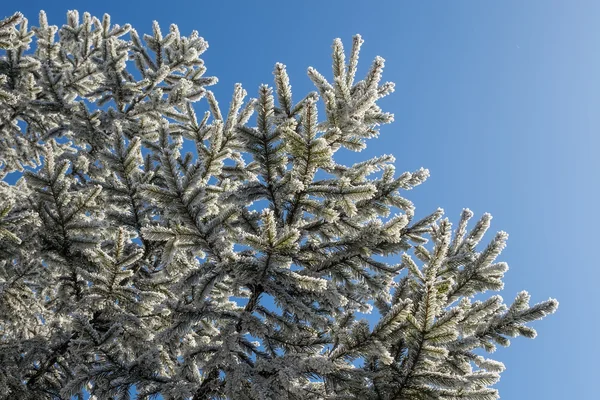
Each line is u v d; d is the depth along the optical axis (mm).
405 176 4422
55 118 10555
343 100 4539
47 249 5852
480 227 4801
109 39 10703
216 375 4664
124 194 6336
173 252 4305
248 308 4750
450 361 4047
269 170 4371
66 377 6574
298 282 4066
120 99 10031
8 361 5918
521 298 4121
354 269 4492
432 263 4113
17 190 8055
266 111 4059
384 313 4445
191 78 10797
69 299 6223
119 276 5461
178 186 4082
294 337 4598
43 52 11391
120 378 4500
